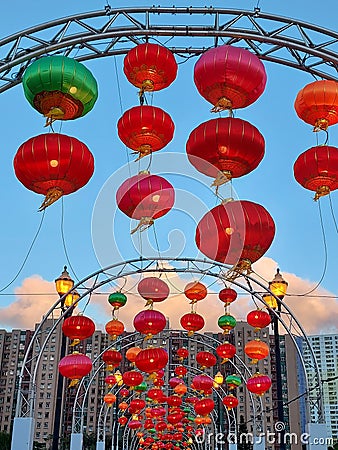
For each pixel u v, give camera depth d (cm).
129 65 752
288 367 7300
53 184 703
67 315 1917
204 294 1283
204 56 705
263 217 752
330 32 1020
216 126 692
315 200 820
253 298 1917
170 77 759
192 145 709
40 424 7325
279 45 1033
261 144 704
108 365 1884
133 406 2681
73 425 2527
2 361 7844
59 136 691
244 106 741
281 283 1870
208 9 1008
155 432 4656
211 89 712
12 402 7631
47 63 693
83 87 704
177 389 2505
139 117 730
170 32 1019
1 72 978
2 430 7525
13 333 7956
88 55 1069
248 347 1655
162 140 748
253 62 692
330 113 798
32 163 684
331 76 1079
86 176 707
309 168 799
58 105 715
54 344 7681
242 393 6938
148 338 1446
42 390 7488
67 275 1898
